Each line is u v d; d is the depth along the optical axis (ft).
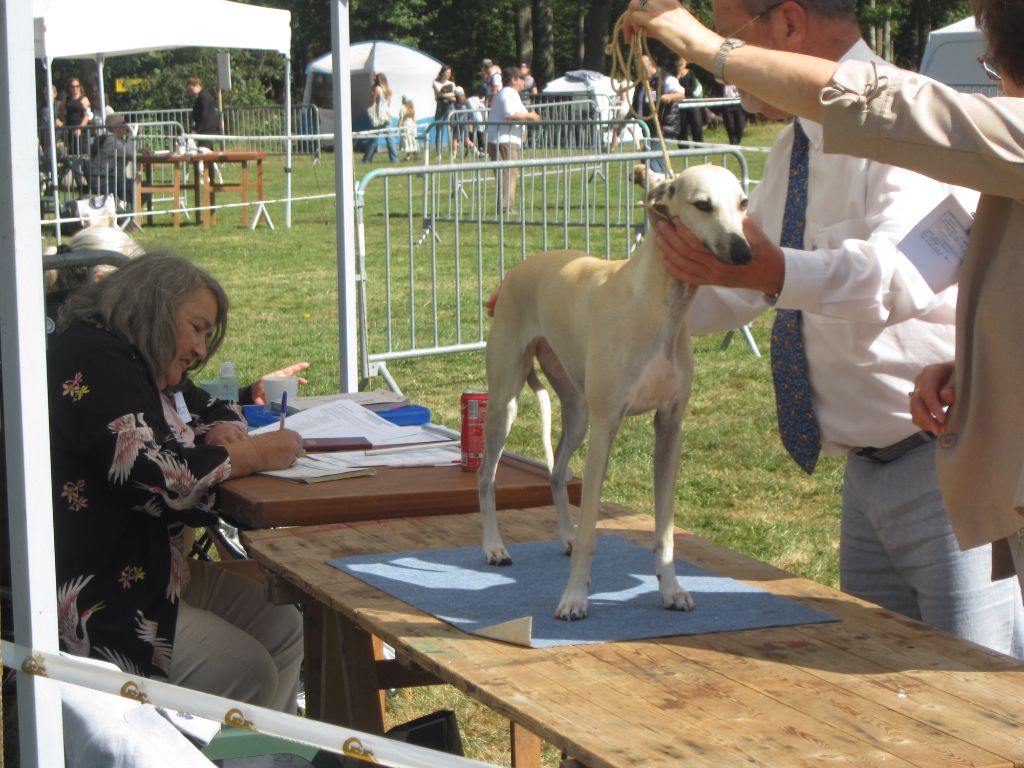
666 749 5.48
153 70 110.01
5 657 6.33
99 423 9.48
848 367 8.46
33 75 5.90
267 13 40.88
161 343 9.89
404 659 7.36
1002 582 8.45
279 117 91.91
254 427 12.80
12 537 6.27
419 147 89.04
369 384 24.17
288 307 35.12
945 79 43.68
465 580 8.29
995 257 6.49
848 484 9.12
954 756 5.42
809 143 8.71
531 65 135.85
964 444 6.68
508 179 35.06
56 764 6.41
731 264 6.96
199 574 11.19
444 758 5.80
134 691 6.51
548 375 9.33
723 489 19.48
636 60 7.65
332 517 9.86
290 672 11.25
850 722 5.81
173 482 9.57
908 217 7.92
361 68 99.96
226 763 8.60
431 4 148.56
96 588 9.58
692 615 7.46
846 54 8.42
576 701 6.07
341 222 15.62
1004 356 6.41
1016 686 6.29
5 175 5.88
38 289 6.05
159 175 70.38
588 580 7.48
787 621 7.35
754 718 5.86
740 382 25.76
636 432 22.53
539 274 8.88
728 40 6.95
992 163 6.00
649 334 7.43
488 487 8.90
